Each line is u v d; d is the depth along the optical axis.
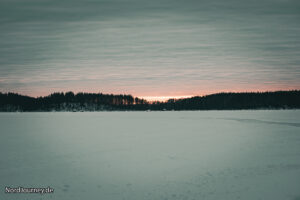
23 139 24.16
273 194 9.48
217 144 20.34
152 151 17.42
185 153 16.62
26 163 14.14
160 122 51.47
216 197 9.27
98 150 17.94
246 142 21.27
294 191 9.72
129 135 27.06
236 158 15.03
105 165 13.61
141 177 11.54
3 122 53.78
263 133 27.91
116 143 21.20
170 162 14.16
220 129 33.84
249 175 11.66
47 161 14.60
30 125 43.94
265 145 19.50
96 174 12.02
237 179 11.13
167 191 9.88
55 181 11.06
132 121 56.06
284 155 15.70
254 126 38.09
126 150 17.84
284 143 20.38
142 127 38.28
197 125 41.91
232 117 69.12
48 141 22.69
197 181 10.94
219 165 13.45
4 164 13.92
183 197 9.31
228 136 25.62
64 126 41.16
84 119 68.00
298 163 13.66
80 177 11.58
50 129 35.28
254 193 9.58
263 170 12.42
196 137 25.05
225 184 10.55
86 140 23.20
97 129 34.94
